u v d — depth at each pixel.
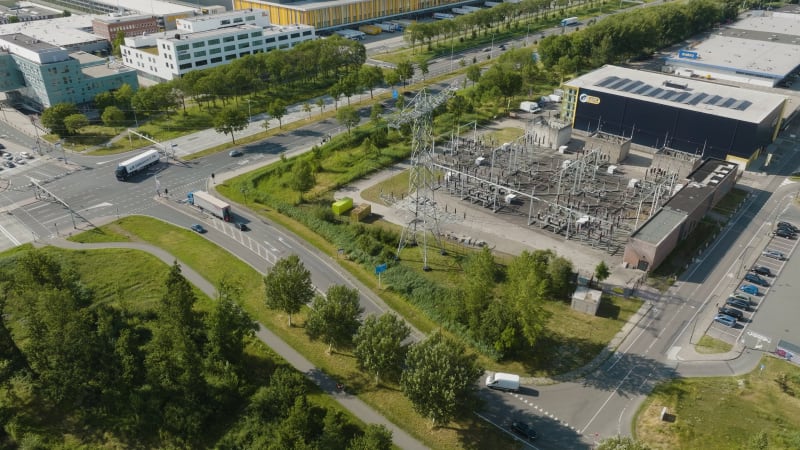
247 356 105.31
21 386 98.69
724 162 165.25
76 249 138.00
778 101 189.75
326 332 102.44
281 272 108.00
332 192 166.75
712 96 194.00
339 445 82.50
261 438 85.12
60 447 88.75
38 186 156.50
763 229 144.88
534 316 100.62
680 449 85.19
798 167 179.38
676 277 126.44
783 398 94.00
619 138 189.62
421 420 91.69
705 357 103.88
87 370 95.44
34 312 96.69
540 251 124.50
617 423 91.12
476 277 112.69
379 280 127.12
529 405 94.81
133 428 90.69
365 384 99.12
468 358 90.88
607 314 115.56
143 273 129.50
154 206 159.12
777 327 111.06
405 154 190.62
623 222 148.50
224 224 150.38
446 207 156.50
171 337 98.06
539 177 173.50
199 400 91.81
